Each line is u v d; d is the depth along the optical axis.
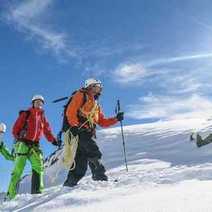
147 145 7.40
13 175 5.12
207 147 6.61
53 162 7.04
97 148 4.95
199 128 7.32
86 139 4.92
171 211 2.90
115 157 7.19
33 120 5.22
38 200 4.41
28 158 5.20
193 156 6.42
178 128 7.86
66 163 4.86
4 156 5.86
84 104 4.93
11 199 4.92
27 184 6.80
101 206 3.52
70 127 4.91
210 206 2.88
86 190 4.41
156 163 6.35
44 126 5.34
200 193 3.38
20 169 5.13
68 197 4.08
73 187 4.59
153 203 3.24
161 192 3.72
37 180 5.16
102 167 4.94
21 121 5.21
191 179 4.42
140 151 7.18
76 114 4.89
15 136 5.23
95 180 4.94
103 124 5.27
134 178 4.65
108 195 3.98
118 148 7.59
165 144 7.21
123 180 4.60
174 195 3.43
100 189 4.38
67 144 4.88
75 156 4.91
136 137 7.86
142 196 3.64
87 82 5.01
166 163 6.26
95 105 5.02
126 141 7.79
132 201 3.47
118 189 4.19
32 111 5.24
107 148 7.69
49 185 6.59
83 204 3.85
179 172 4.62
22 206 4.38
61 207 3.90
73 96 4.95
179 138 7.27
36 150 5.21
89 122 4.95
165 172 5.07
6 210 4.39
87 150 4.90
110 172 6.02
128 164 6.57
